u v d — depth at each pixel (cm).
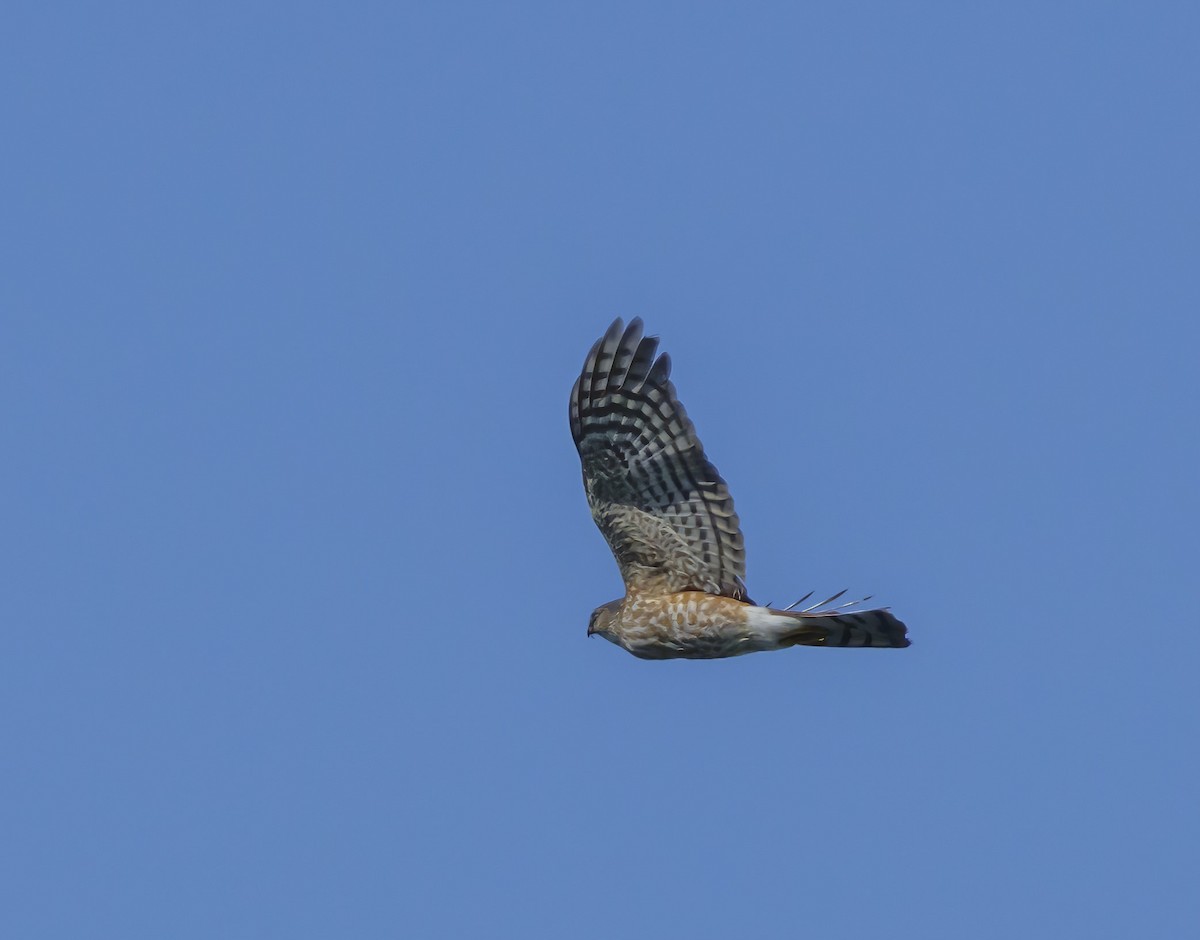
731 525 1399
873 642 1388
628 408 1396
